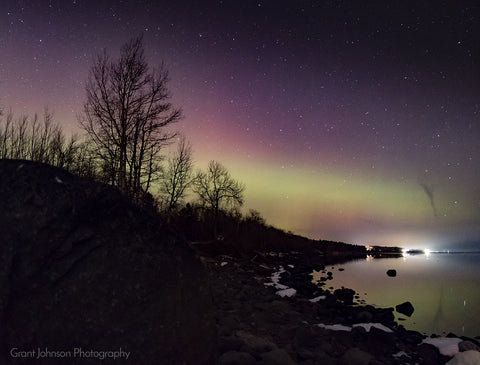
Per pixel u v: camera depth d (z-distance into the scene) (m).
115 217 3.45
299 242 48.66
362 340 6.66
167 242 3.57
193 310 3.53
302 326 6.79
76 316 3.08
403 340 6.96
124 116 17.80
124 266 3.31
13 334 2.94
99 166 16.36
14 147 13.59
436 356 6.09
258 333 6.20
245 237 33.78
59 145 14.52
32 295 3.03
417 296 14.31
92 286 3.18
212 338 3.61
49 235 3.16
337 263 31.58
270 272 17.19
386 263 35.72
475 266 35.38
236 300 8.89
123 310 3.21
